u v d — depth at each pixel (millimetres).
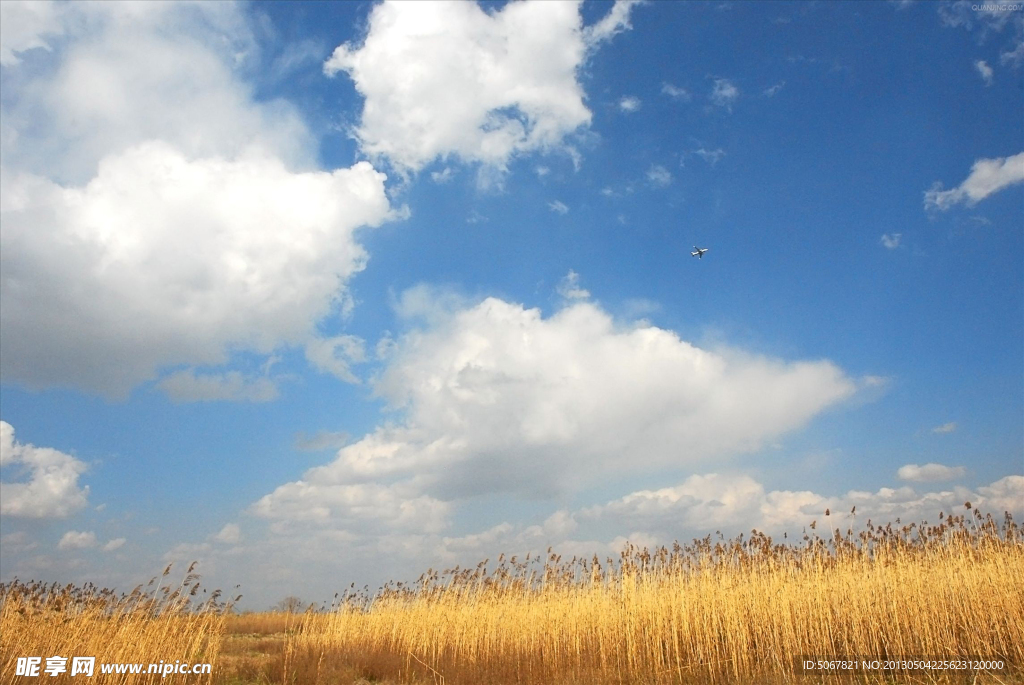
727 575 21125
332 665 23734
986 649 16703
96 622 18734
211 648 20281
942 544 20734
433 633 26234
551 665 21328
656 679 18641
